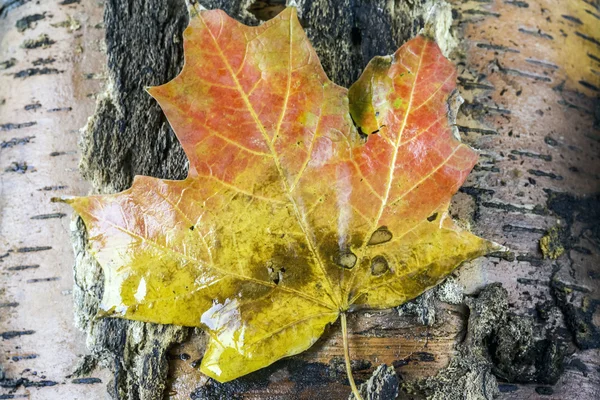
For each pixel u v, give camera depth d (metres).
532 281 0.36
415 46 0.35
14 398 0.35
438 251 0.34
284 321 0.34
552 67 0.38
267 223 0.34
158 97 0.33
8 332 0.36
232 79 0.33
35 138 0.37
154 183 0.33
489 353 0.35
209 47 0.33
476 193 0.36
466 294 0.35
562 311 0.36
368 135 0.34
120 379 0.34
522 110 0.38
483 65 0.37
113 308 0.33
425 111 0.34
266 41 0.34
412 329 0.35
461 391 0.34
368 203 0.34
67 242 0.36
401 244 0.34
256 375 0.34
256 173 0.34
